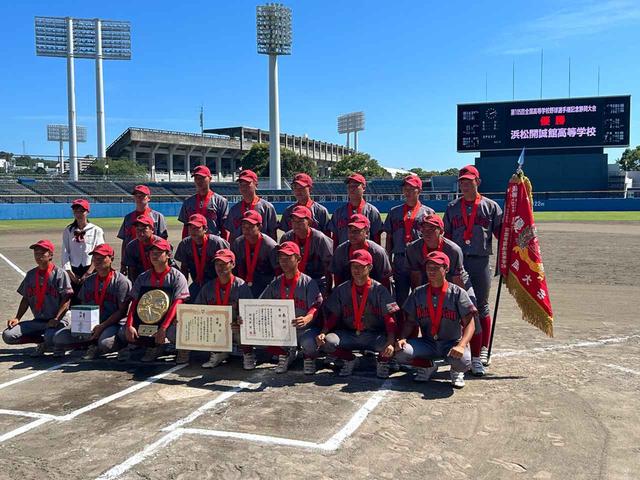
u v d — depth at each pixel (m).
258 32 53.75
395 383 5.78
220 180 95.56
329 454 4.12
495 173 45.81
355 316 5.95
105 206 41.12
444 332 5.72
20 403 5.25
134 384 5.79
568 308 9.48
